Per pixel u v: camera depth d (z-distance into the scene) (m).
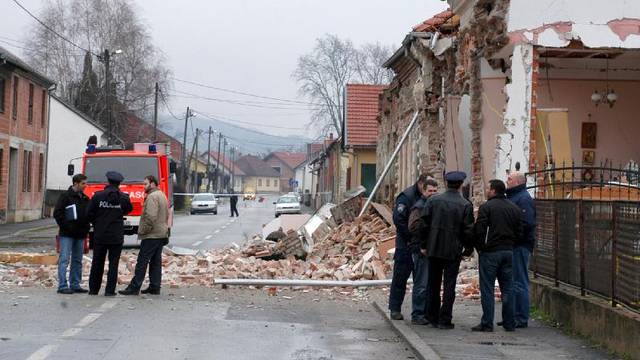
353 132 52.50
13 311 11.59
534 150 16.53
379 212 22.00
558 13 16.39
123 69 65.75
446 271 11.19
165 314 11.77
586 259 11.03
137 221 25.95
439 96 24.66
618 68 20.17
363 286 15.29
